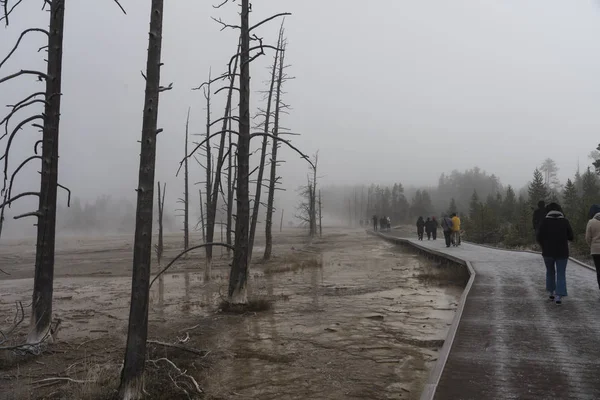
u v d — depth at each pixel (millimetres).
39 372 6461
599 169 36344
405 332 8406
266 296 12812
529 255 18844
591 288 9875
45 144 7785
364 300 12125
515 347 6020
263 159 18297
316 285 15297
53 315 10977
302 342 7762
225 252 30562
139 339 5102
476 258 17812
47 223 7797
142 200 5168
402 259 25938
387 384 5734
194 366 6453
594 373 5004
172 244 44625
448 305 11227
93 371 5984
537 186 36594
